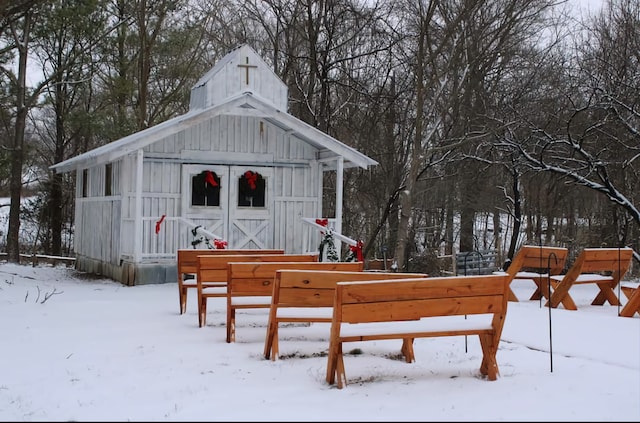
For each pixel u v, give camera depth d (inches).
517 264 500.7
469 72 874.8
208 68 1259.8
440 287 262.7
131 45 1100.5
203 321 389.1
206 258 386.3
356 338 254.2
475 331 267.1
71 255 1316.4
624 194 882.8
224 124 663.1
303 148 691.4
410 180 774.5
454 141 959.6
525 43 1083.9
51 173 1243.8
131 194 639.1
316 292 296.0
